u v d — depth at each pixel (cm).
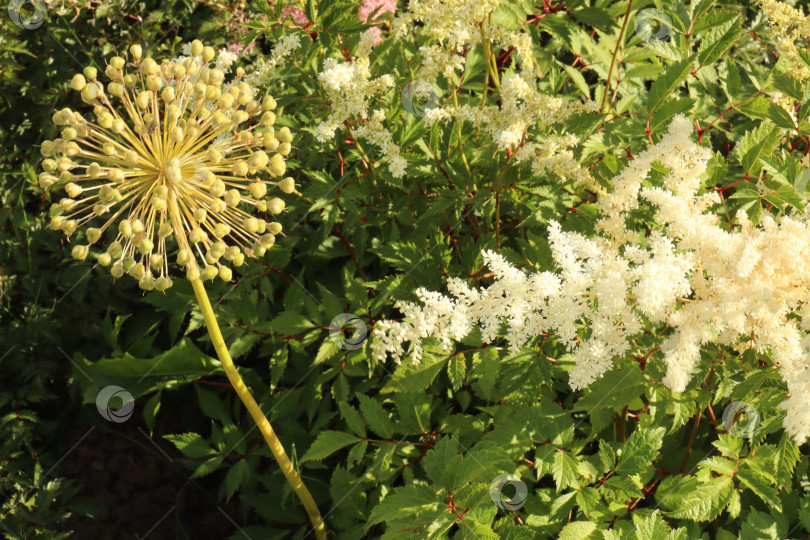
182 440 233
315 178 223
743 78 304
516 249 244
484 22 204
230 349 231
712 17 227
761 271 152
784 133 218
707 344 170
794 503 183
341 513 215
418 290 158
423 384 183
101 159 150
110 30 310
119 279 283
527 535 166
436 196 239
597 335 156
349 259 278
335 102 203
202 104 155
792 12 220
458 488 161
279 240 250
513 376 182
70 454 284
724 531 183
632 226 199
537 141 215
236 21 297
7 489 262
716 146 271
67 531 253
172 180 148
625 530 173
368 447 232
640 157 180
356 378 250
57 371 282
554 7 252
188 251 153
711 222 173
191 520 277
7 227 291
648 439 175
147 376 237
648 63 249
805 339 150
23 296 282
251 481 251
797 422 144
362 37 210
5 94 298
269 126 161
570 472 173
